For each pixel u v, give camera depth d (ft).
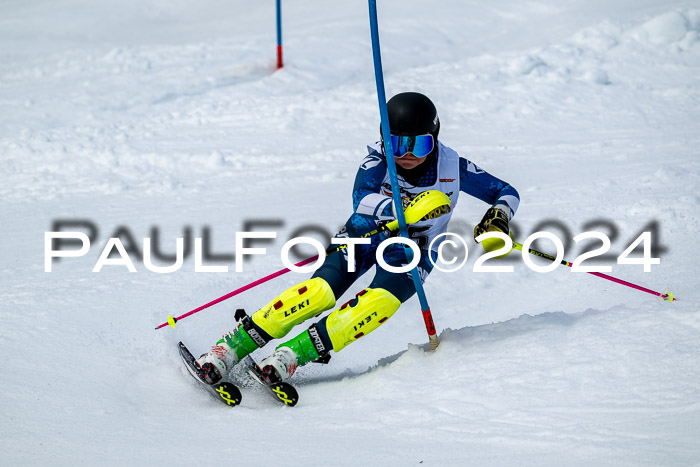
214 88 102.89
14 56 128.26
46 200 67.87
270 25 139.33
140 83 106.52
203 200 65.98
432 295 43.73
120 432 26.25
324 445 23.93
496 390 26.84
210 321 38.81
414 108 30.58
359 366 35.60
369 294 30.55
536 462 21.07
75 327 36.96
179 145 82.12
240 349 31.12
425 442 23.47
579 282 43.32
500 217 31.86
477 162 71.61
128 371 32.86
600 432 22.47
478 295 43.68
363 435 24.81
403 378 30.01
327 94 96.32
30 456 23.91
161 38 139.85
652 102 87.86
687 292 37.63
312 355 30.60
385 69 107.45
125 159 78.38
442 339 32.89
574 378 26.50
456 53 112.98
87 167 77.10
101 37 143.13
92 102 98.22
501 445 22.54
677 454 20.38
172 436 25.77
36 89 106.52
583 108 87.76
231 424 27.14
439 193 30.25
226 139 83.97
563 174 66.03
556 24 118.83
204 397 31.07
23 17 158.61
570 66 99.55
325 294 30.78
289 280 44.57
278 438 25.09
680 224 50.88
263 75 107.65
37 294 42.34
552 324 31.58
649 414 23.35
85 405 28.76
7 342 34.81
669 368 25.82
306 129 86.53
